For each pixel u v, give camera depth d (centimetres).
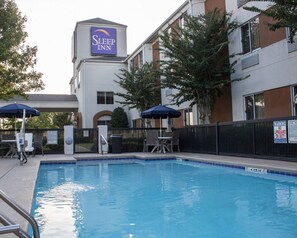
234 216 520
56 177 1009
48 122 4297
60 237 431
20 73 1788
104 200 659
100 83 3164
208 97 1589
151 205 608
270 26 980
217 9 1587
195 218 513
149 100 2367
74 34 3719
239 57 1539
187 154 1491
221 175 980
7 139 1450
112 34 3609
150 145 1708
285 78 1265
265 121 1137
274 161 1058
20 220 411
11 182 722
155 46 2508
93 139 1714
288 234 427
